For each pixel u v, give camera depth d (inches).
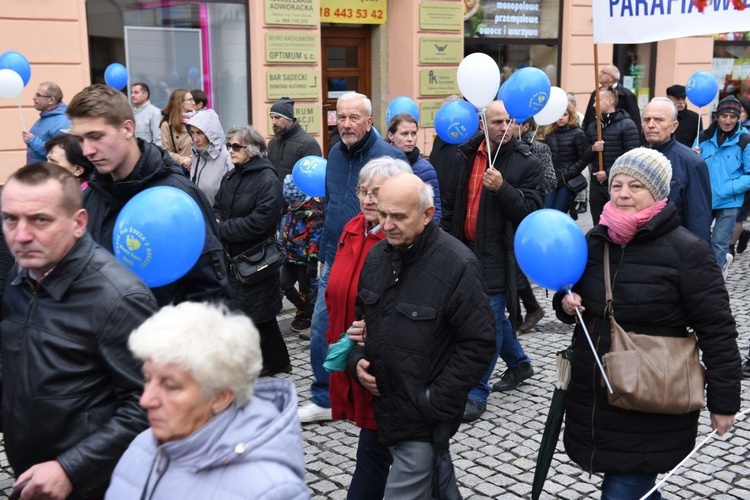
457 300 116.0
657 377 113.3
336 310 148.5
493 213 190.7
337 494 158.7
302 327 263.0
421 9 440.5
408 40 442.9
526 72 189.8
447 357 118.6
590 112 405.4
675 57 577.9
